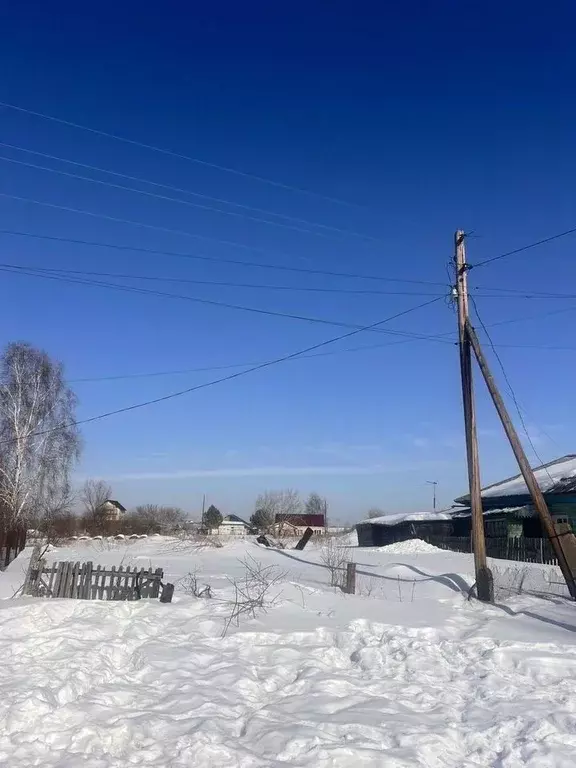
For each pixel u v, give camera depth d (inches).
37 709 267.9
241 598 512.1
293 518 1996.8
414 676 335.9
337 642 401.7
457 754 241.8
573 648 377.4
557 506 1282.0
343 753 230.5
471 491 604.1
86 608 464.8
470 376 624.1
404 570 767.1
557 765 229.0
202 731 250.4
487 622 466.6
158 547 1270.9
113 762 223.9
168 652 362.6
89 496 2568.9
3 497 1422.2
